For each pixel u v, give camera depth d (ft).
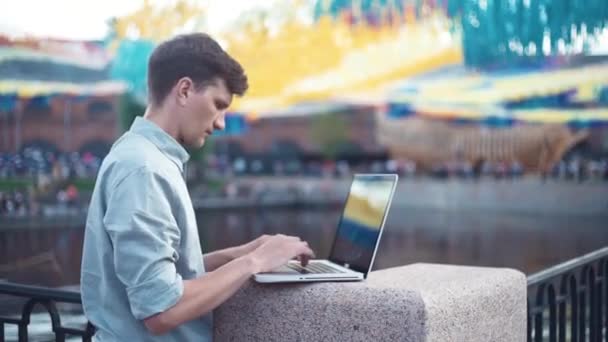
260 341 5.43
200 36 5.57
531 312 7.53
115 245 4.97
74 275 40.29
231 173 127.44
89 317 5.46
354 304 4.97
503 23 53.57
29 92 85.71
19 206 84.94
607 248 9.04
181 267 5.36
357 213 6.41
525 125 112.37
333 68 117.29
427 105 121.39
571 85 105.70
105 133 91.40
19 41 83.66
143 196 5.00
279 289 5.32
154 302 4.84
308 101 125.18
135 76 85.76
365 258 5.69
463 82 116.37
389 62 118.11
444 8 68.23
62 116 89.30
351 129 127.85
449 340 4.94
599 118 105.19
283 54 110.32
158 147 5.36
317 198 128.26
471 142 119.55
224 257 6.36
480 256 55.67
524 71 108.27
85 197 89.66
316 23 106.73
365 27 94.84
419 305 4.71
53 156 88.99
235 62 5.60
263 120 127.34
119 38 84.74
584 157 107.04
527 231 78.64
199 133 5.56
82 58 87.04
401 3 82.53
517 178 114.01
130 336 5.24
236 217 103.71
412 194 123.34
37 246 58.49
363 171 128.36
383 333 4.85
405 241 68.74
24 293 6.86
